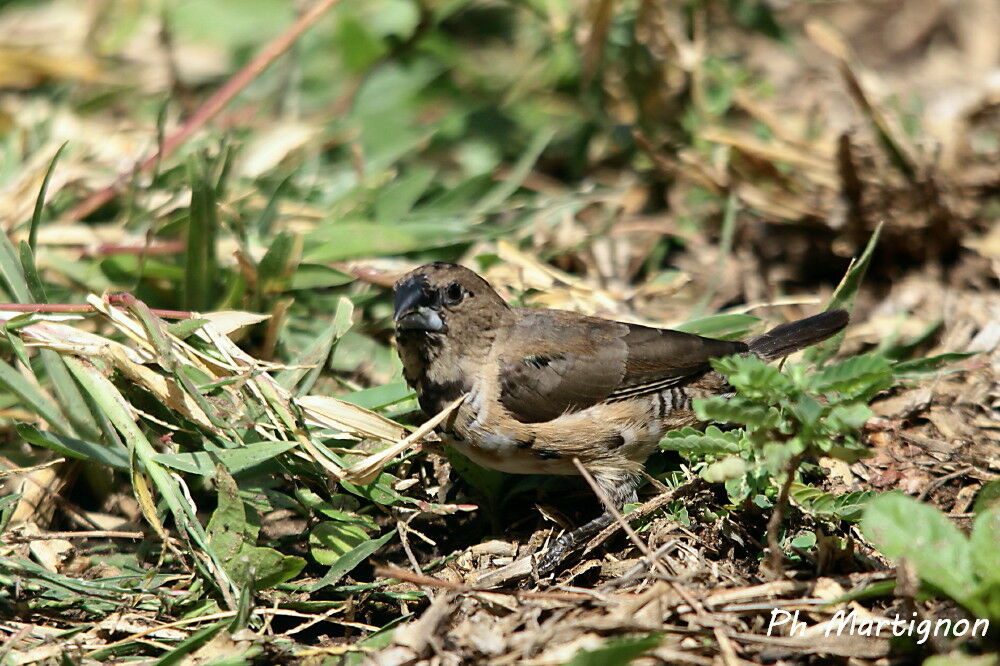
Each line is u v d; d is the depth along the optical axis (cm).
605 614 666
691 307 1013
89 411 774
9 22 1267
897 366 877
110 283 919
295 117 1199
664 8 1184
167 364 730
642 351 823
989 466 817
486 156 1164
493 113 1192
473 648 633
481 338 808
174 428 761
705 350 833
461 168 1158
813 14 1379
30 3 1283
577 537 777
